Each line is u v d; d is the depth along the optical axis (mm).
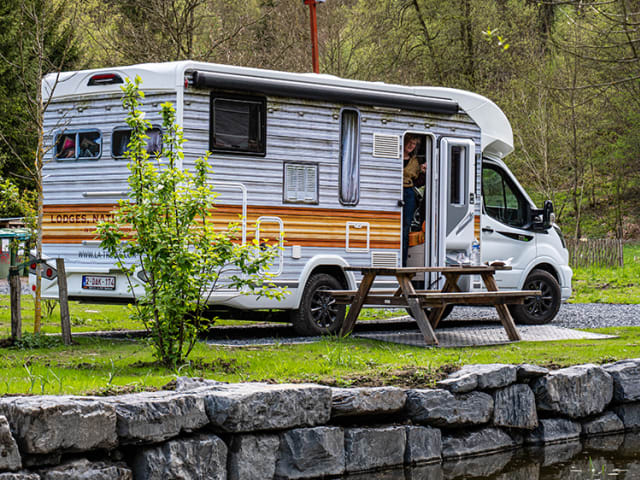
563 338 11133
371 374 7523
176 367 7629
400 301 10375
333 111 11469
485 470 6863
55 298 11109
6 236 9266
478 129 12953
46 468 5062
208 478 5742
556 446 7801
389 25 28844
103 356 8430
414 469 6789
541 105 29062
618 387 8477
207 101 10492
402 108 12078
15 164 24188
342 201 11555
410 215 12867
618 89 21625
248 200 10758
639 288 22078
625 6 10383
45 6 12359
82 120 10914
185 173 7891
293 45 23891
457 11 30578
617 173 34938
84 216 10844
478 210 12953
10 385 6305
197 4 19469
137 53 20078
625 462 7242
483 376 7336
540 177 30672
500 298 10742
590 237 36281
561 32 19781
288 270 11078
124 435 5355
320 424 6336
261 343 10172
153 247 7684
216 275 7930
